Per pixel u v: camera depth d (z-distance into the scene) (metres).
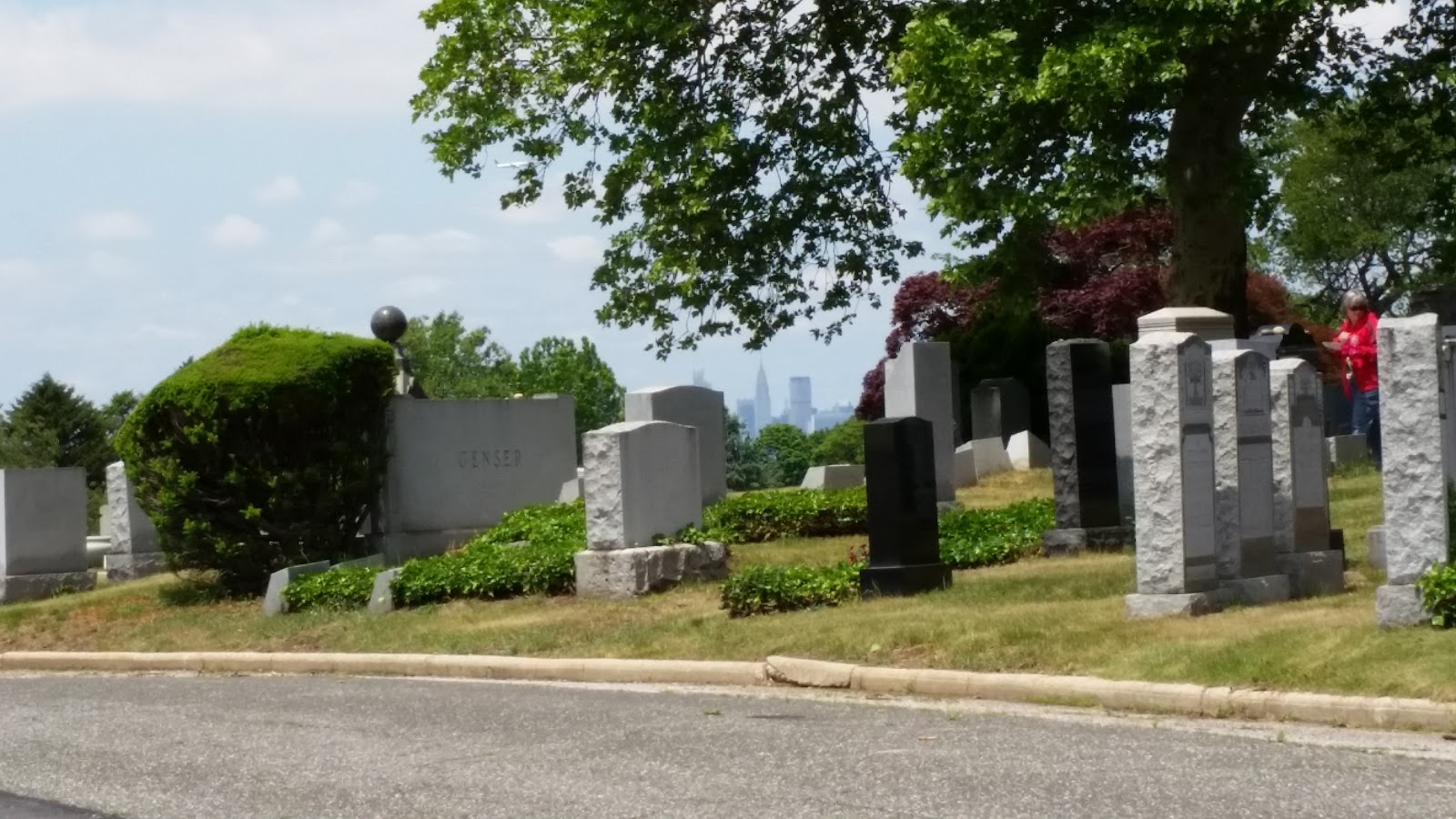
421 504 21.22
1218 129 21.69
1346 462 22.41
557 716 10.95
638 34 25.27
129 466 19.42
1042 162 21.44
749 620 14.10
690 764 8.95
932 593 14.45
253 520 19.08
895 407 23.92
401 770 9.16
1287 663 10.12
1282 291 41.88
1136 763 8.47
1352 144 25.47
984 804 7.65
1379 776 7.95
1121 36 19.33
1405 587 10.78
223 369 18.95
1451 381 11.80
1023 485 26.83
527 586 16.95
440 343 91.94
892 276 27.36
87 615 19.41
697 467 18.02
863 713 10.58
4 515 22.23
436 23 26.42
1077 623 12.07
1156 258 39.19
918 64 20.41
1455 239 26.36
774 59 26.83
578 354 82.44
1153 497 12.32
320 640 15.81
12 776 9.53
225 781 9.08
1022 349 37.31
